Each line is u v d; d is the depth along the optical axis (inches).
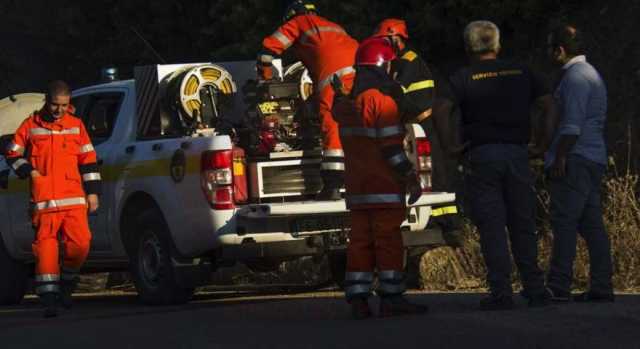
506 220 1280.8
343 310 1347.2
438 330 1094.4
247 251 1536.7
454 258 1764.3
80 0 3164.4
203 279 1601.9
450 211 1694.1
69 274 1606.8
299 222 1546.5
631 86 2196.1
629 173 2004.2
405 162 1229.7
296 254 1547.7
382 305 1258.6
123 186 1695.4
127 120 1747.0
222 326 1236.5
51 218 1555.1
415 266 1761.8
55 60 3240.7
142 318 1369.3
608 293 1321.4
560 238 1325.0
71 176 1569.9
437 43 2480.3
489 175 1254.9
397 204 1248.2
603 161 1331.2
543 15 2352.4
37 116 1567.4
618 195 1782.7
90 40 3179.1
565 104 1302.9
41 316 1563.7
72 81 3213.6
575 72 1306.6
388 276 1253.7
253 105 1669.5
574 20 2336.4
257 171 1569.9
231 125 1690.5
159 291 1640.0
